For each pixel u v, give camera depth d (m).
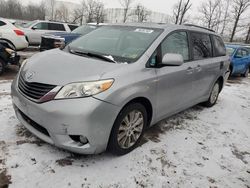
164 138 3.98
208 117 5.23
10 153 3.05
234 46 11.93
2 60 6.66
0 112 4.11
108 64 3.15
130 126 3.28
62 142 2.79
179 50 4.12
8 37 9.34
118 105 2.88
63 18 44.19
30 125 3.11
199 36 4.84
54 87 2.79
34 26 13.50
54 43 9.77
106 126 2.84
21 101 3.02
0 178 2.66
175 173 3.14
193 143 3.97
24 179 2.68
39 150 3.17
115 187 2.76
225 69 5.85
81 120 2.67
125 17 32.50
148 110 3.58
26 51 12.35
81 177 2.82
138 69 3.23
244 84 10.22
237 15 29.19
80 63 3.13
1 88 5.46
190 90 4.47
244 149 4.05
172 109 4.11
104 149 2.98
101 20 35.25
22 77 3.20
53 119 2.71
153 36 3.75
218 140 4.22
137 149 3.51
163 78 3.58
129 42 3.73
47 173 2.81
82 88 2.73
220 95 7.34
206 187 2.98
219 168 3.40
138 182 2.89
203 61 4.81
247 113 5.99
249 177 3.31
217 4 30.12
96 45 3.85
